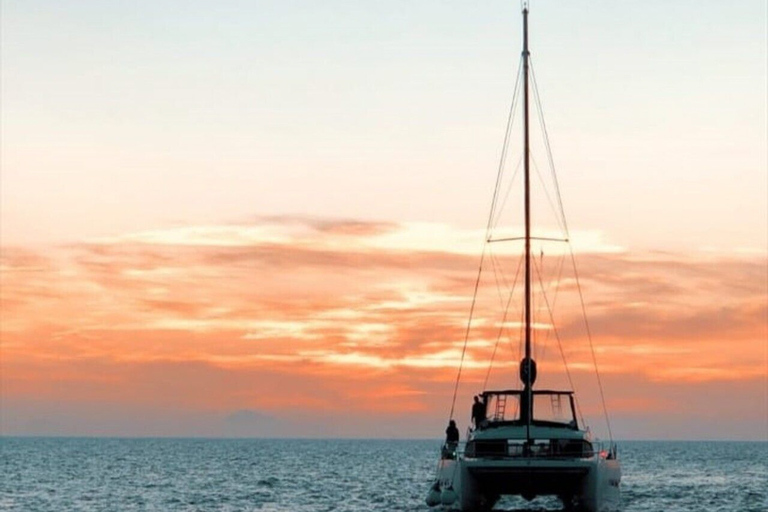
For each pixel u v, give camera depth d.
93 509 84.06
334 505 85.56
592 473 54.09
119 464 184.50
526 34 65.50
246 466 179.50
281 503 88.44
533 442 55.84
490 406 60.91
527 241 63.47
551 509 73.88
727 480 133.88
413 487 113.31
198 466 177.25
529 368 60.03
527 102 64.56
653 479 136.50
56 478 132.12
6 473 144.25
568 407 59.81
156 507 85.50
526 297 62.31
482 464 54.53
